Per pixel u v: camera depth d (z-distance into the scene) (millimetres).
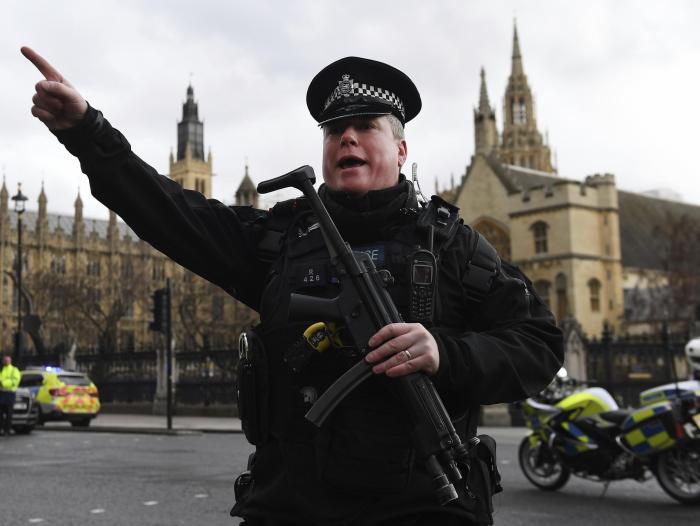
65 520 7434
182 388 27688
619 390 24156
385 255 2148
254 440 2139
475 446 2131
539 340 2146
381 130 2260
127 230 100438
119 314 57344
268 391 2123
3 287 90625
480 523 2045
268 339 2162
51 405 22109
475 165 58625
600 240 54219
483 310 2207
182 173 147000
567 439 9094
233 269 2314
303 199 2336
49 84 1917
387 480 1943
